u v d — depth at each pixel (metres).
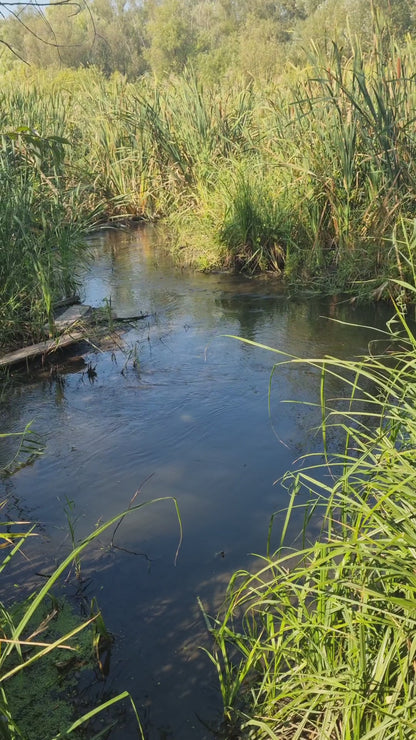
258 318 6.29
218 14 50.16
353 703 1.96
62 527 3.32
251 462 3.82
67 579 2.97
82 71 16.39
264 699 2.31
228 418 4.34
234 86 12.48
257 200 8.02
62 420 4.40
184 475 3.72
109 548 3.16
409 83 7.41
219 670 2.30
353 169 7.38
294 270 7.46
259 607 2.74
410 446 2.77
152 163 11.32
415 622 1.86
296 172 7.85
